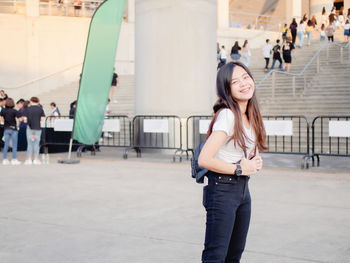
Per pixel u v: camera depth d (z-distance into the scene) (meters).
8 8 25.98
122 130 17.05
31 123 11.35
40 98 23.52
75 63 25.84
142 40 13.41
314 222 5.45
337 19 25.17
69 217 5.81
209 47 13.33
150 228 5.25
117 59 26.56
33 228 5.31
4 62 24.61
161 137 13.16
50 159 12.55
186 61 12.96
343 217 5.69
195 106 13.05
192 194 7.25
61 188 7.89
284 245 4.56
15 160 11.52
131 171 9.93
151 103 13.27
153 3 13.07
